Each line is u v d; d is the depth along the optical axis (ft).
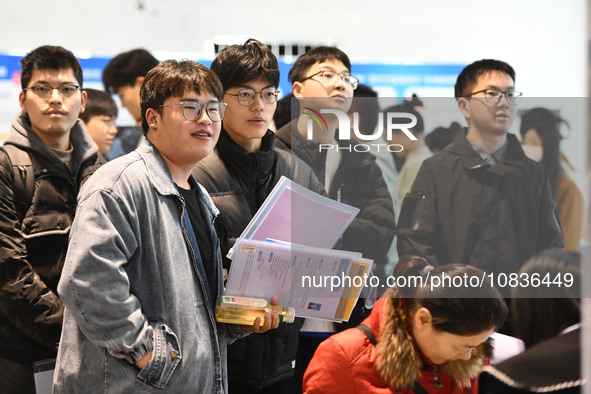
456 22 11.66
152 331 4.97
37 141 7.15
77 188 7.31
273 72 6.79
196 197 5.84
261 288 5.57
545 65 11.68
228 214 6.68
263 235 5.61
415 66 10.89
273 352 6.70
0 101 9.99
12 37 10.96
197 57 10.96
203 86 5.48
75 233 4.91
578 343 4.00
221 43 11.42
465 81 7.05
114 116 9.78
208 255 5.70
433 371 5.16
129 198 5.07
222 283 5.79
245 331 5.72
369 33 11.62
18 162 7.01
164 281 5.14
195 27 11.38
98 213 4.90
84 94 7.62
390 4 11.60
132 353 4.91
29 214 6.95
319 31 11.61
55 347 6.79
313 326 6.81
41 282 6.79
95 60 10.49
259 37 11.51
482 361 5.11
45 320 6.70
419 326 4.93
